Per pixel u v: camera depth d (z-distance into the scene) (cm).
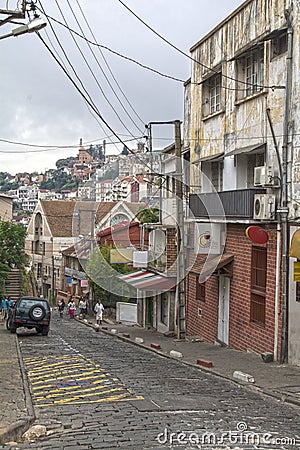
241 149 1769
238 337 1800
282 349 1475
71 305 4003
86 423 812
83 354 1662
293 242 1341
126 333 2531
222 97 1969
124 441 705
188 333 2327
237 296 1812
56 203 6019
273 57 1600
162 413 879
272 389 1148
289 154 1483
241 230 1781
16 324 2292
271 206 1507
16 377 1205
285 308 1467
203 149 2158
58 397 1008
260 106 1691
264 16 1653
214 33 2045
